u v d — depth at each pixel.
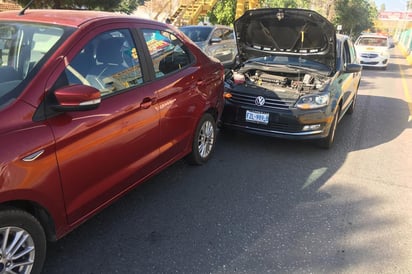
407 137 6.72
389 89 12.41
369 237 3.49
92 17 3.24
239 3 19.39
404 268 3.07
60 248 3.12
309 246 3.30
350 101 7.42
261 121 5.48
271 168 5.00
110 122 3.01
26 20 3.13
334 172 4.97
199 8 19.97
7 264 2.37
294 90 5.54
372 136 6.70
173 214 3.71
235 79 5.87
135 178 3.46
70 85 2.63
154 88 3.60
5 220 2.29
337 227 3.63
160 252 3.12
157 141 3.69
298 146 5.93
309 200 4.15
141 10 27.47
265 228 3.54
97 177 2.95
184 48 4.33
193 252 3.14
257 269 2.97
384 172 5.06
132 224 3.51
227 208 3.88
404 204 4.18
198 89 4.38
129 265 2.96
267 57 6.63
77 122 2.71
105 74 3.12
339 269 3.02
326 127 5.46
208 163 5.02
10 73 2.68
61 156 2.59
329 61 6.11
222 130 6.25
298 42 6.18
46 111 2.54
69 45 2.84
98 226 3.45
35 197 2.44
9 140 2.28
